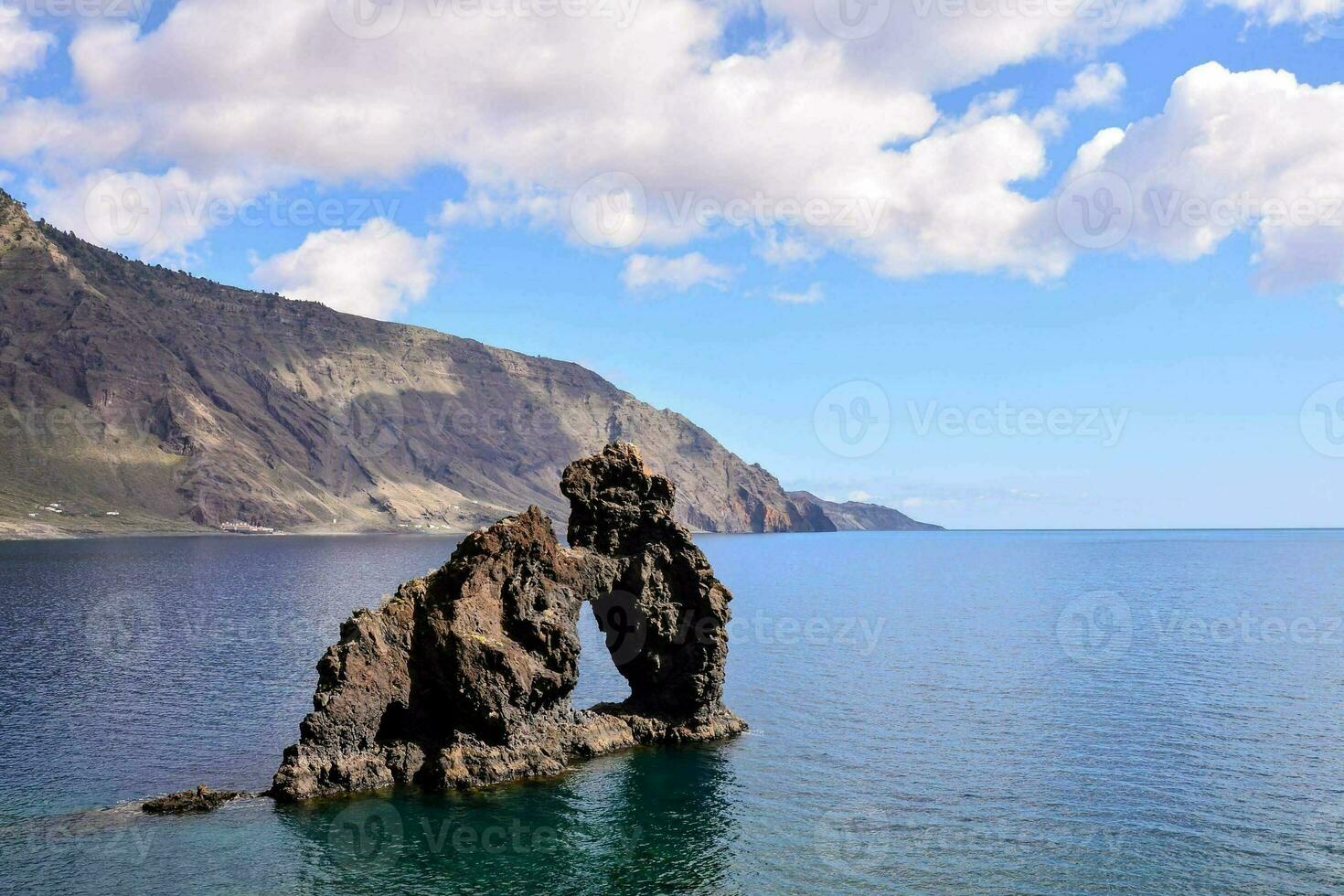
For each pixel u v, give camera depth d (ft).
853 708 278.46
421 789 197.88
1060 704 281.95
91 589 626.64
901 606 582.35
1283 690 298.35
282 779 192.54
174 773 213.87
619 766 217.77
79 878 158.30
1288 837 178.40
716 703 250.37
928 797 200.54
